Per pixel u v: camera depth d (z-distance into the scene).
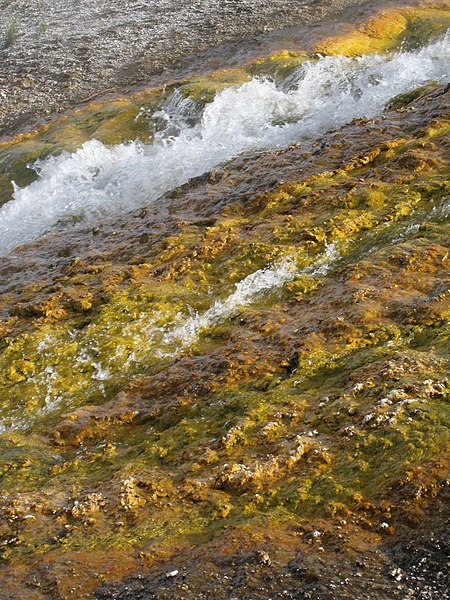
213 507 4.36
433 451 4.31
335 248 7.43
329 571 3.74
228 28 19.16
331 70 15.39
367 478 4.30
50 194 12.88
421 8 18.42
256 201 8.97
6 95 17.31
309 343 5.86
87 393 6.31
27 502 4.68
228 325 6.69
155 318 6.97
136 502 4.50
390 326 5.80
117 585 3.86
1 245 12.01
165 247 8.34
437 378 4.95
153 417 5.65
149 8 22.06
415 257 6.68
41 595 3.86
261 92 14.68
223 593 3.70
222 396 5.56
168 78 16.80
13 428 6.06
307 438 4.74
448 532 3.84
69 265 8.76
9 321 7.57
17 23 22.41
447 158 8.59
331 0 19.91
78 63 18.50
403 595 3.58
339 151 9.72
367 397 4.97
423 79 14.33
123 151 13.94
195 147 13.20
